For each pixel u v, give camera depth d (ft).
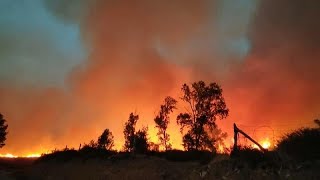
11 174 111.86
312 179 50.11
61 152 118.93
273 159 59.41
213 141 143.43
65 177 96.22
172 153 102.32
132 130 146.41
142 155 101.40
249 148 66.03
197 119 149.89
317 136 59.26
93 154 112.27
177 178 74.95
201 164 77.71
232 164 64.08
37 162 116.88
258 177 56.13
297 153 58.13
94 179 87.66
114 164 94.68
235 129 68.49
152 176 79.10
